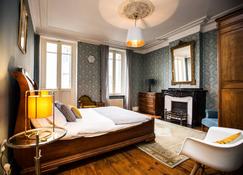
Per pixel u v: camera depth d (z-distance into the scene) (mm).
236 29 1958
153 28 3959
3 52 1225
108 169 1820
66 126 1916
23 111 1479
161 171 1781
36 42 4133
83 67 4922
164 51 5355
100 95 5250
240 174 1660
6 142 1163
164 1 2691
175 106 4508
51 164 1636
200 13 3186
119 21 3531
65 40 4590
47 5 2865
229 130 1554
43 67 4324
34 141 1225
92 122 2123
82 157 1855
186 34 4211
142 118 2527
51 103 1347
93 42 5039
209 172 1729
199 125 3885
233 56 1994
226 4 2855
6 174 1103
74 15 3264
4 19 1232
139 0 2668
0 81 1165
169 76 4844
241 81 1910
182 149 1407
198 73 3955
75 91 4855
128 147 2453
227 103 2062
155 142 2658
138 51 6254
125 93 5836
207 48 3912
